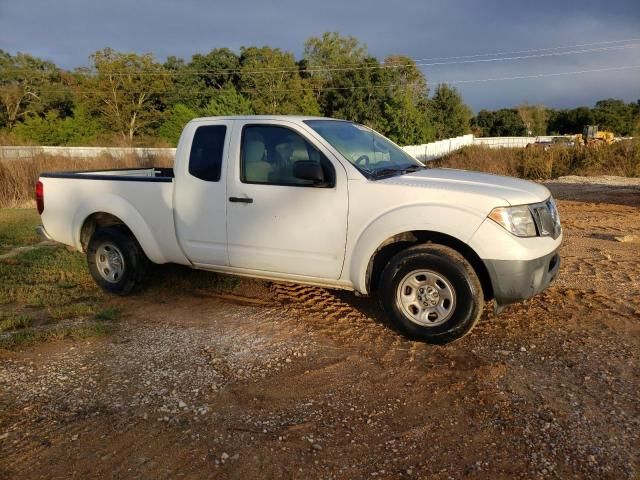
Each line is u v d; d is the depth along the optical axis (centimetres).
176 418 350
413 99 5719
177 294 604
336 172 473
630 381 384
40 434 335
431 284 445
